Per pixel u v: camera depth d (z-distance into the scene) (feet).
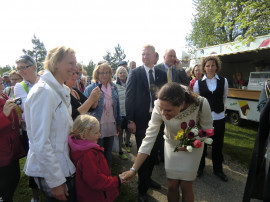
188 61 28.43
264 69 21.09
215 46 21.67
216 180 10.12
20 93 7.52
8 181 6.41
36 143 4.17
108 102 9.41
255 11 15.05
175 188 6.27
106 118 9.34
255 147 6.66
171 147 6.31
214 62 10.11
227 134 16.98
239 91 18.20
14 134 6.51
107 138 9.68
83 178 4.80
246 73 25.86
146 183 8.15
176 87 5.15
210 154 13.30
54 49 4.93
